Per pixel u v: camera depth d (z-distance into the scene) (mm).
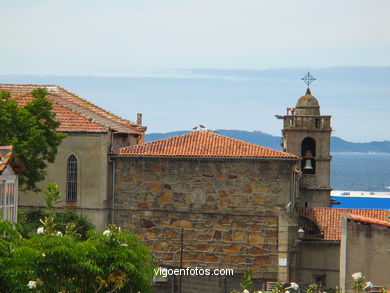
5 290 115438
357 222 147750
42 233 126625
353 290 146500
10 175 149500
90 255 125562
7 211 148500
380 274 147000
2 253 116812
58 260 121000
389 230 146625
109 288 128875
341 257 151875
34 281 116438
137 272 129250
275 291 144875
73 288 123375
